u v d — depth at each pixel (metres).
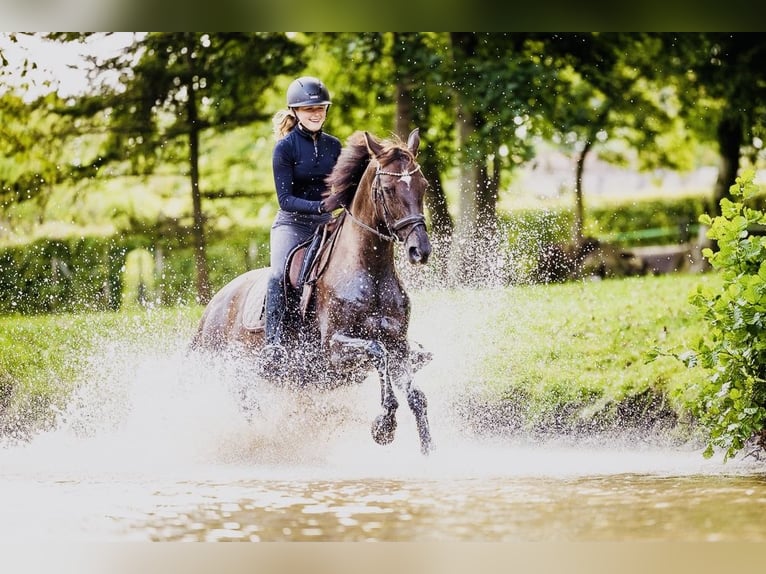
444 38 21.45
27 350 16.41
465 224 20.27
